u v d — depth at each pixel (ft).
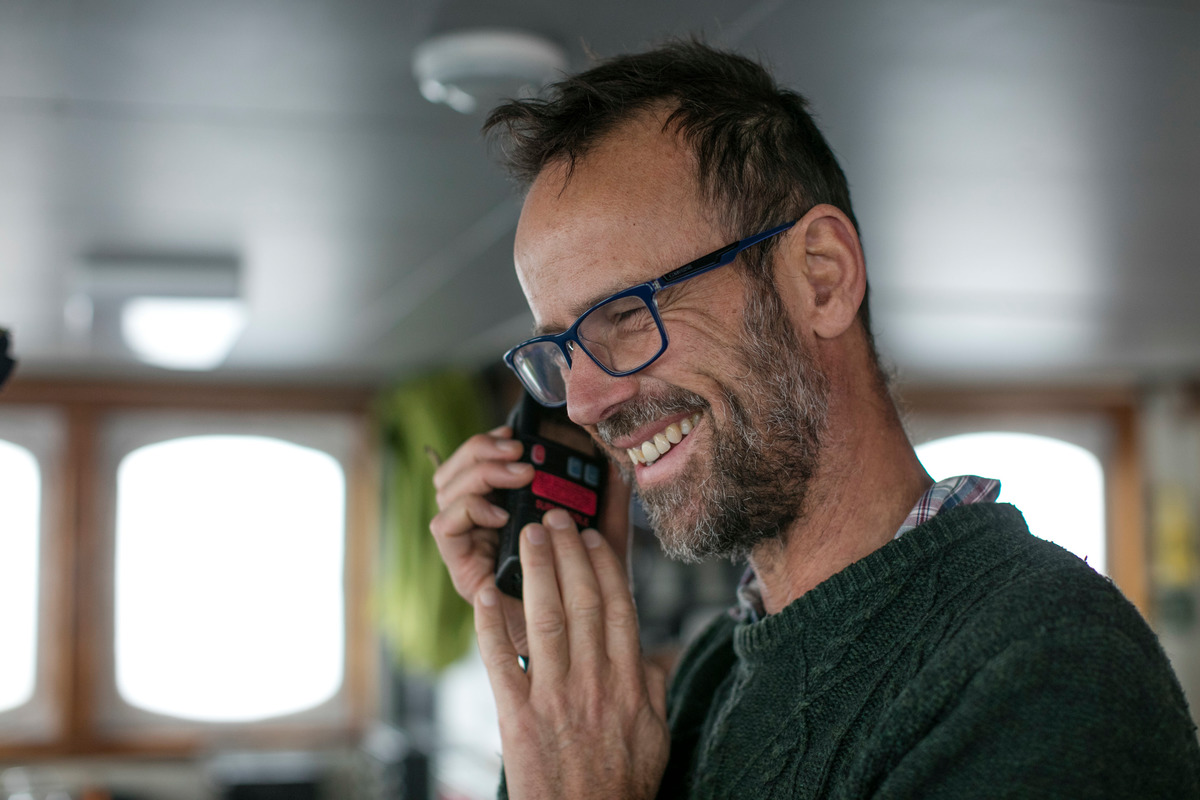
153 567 15.37
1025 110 5.87
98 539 15.24
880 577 2.40
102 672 15.07
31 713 14.82
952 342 13.57
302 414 16.03
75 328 11.63
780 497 2.61
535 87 4.91
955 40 4.99
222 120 5.89
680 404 2.62
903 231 8.48
